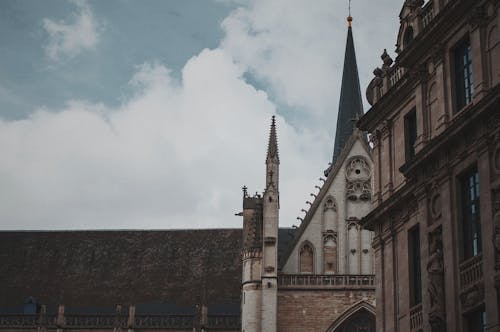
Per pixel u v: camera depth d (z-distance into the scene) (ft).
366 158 294.66
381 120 180.65
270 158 292.61
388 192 175.52
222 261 357.00
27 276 361.30
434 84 158.20
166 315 325.83
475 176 141.90
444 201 146.61
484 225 134.62
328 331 277.23
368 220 176.14
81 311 344.08
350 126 350.64
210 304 339.36
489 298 131.64
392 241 169.78
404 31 177.06
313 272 284.41
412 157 159.02
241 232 369.91
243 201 316.60
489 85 140.56
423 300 150.92
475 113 137.90
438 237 148.36
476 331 137.39
